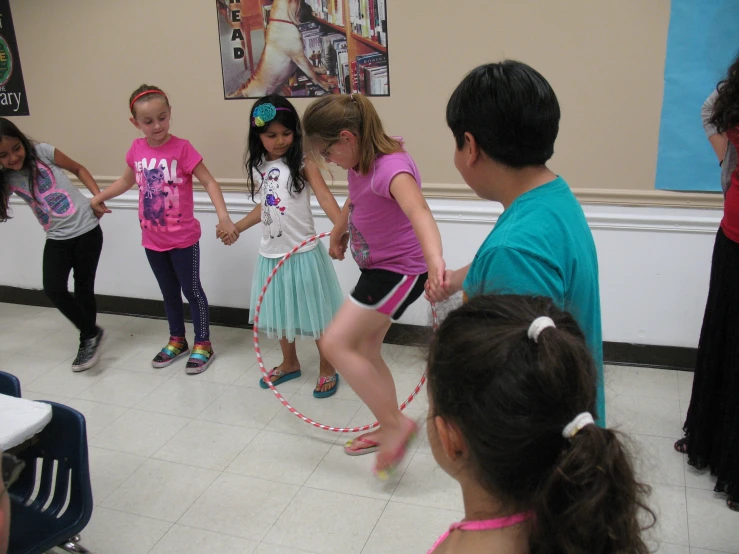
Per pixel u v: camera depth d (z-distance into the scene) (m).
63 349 3.62
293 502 2.29
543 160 1.18
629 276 2.99
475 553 0.77
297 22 3.07
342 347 2.27
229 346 3.58
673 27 2.58
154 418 2.87
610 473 0.68
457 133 1.22
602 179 2.89
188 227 3.19
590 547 0.69
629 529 0.71
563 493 0.69
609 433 0.72
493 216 3.08
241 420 2.84
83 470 1.63
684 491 2.24
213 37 3.24
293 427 2.77
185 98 3.41
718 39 2.54
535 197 1.16
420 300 3.35
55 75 3.61
